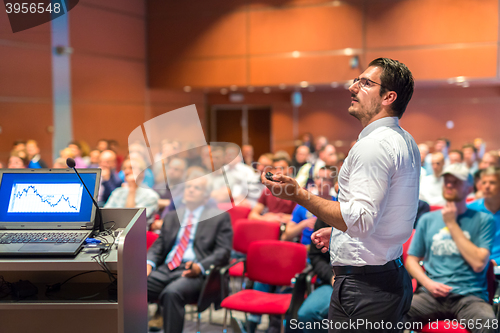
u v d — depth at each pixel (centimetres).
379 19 717
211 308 372
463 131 866
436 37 695
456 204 259
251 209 433
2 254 157
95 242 174
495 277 263
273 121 939
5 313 170
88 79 736
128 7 796
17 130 636
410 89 158
